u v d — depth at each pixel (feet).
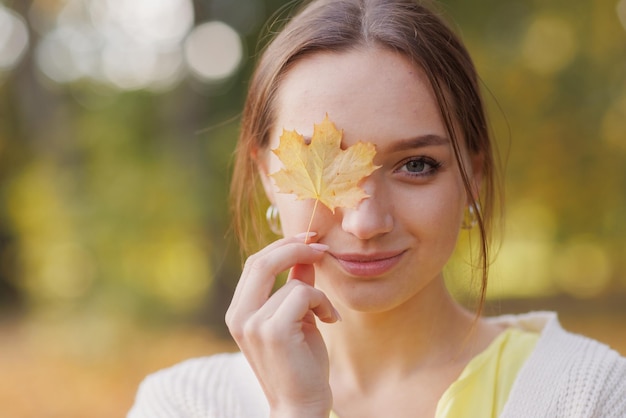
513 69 33.96
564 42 35.55
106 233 30.78
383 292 5.02
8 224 42.55
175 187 30.91
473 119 5.66
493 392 5.48
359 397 5.72
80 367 26.50
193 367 6.64
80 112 35.60
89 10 35.78
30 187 34.37
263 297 5.08
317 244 5.07
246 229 6.86
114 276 30.76
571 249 40.29
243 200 6.85
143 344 28.40
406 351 5.68
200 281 33.50
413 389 5.61
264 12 30.40
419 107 4.99
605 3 34.63
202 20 31.37
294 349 4.83
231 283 31.35
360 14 5.23
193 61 31.50
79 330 28.48
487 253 5.90
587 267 40.57
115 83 35.19
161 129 32.91
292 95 5.21
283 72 5.33
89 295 30.58
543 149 35.37
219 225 30.89
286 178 5.03
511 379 5.56
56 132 35.22
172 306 32.27
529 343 5.82
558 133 35.22
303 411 4.80
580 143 35.50
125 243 30.91
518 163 35.04
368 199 4.87
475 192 5.96
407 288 5.07
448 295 5.87
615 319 32.83
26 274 38.29
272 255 5.08
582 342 5.75
